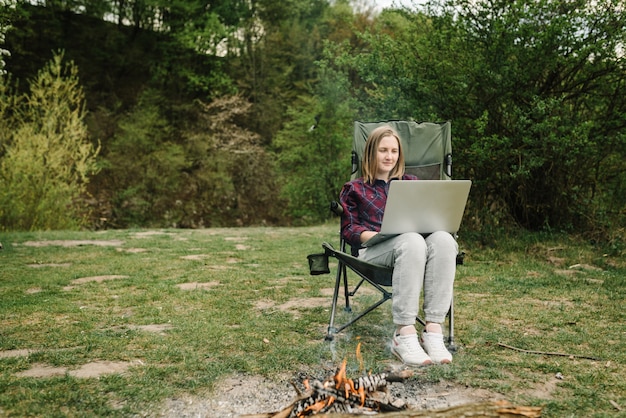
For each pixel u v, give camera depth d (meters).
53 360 2.56
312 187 16.28
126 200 17.34
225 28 20.92
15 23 17.47
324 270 2.95
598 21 6.11
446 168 3.71
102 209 17.16
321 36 21.75
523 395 2.20
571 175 6.59
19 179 10.46
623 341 2.91
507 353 2.73
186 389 2.25
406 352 2.58
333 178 15.92
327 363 2.59
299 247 6.84
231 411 2.07
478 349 2.79
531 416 1.77
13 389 2.20
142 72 21.84
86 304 3.78
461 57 6.65
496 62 6.30
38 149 10.77
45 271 5.05
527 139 6.00
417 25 7.17
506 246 6.16
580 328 3.15
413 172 3.66
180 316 3.44
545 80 6.58
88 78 20.31
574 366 2.53
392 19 7.87
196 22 21.06
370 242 2.83
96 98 20.19
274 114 20.50
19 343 2.83
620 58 6.03
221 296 4.04
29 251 6.35
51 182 10.81
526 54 6.19
